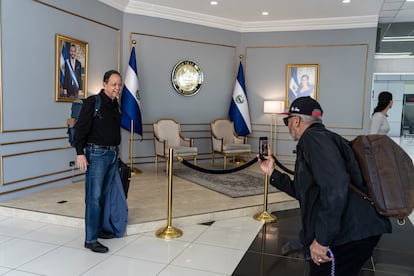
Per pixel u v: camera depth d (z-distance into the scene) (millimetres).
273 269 2742
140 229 3443
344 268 1563
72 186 4906
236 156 7316
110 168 3086
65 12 4891
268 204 4258
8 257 2820
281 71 7312
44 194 4418
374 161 1518
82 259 2816
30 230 3432
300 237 1617
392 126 17875
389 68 11312
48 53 4637
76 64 5141
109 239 3264
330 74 7051
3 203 3979
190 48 6910
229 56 7367
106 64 5852
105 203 3143
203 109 7184
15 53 4141
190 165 3541
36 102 4484
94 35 5527
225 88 7387
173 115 6863
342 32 6914
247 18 7055
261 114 7484
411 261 2973
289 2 5961
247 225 3771
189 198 4430
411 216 4340
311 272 1642
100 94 2910
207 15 6875
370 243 1537
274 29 7266
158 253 2982
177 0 6016
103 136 2891
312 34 7082
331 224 1385
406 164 1523
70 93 5051
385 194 1479
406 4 5938
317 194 1531
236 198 4473
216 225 3740
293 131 1721
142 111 6516
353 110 6969
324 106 7141
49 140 4734
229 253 3027
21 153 4285
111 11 5902
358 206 1515
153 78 6578
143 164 6594
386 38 8586
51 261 2766
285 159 7395
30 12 4320
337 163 1415
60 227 3527
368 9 6277
